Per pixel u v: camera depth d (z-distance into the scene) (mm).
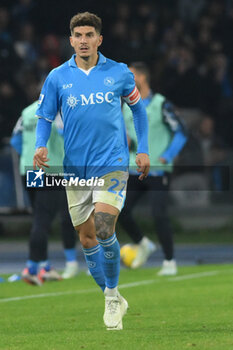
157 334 22500
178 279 38000
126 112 39281
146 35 75875
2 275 42125
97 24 23516
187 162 68312
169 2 82875
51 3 77625
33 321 26266
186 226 66750
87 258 24375
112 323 23312
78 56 23641
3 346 21109
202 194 68375
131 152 39594
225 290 33375
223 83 75938
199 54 76438
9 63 67062
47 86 23719
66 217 40062
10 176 60688
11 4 77812
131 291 33938
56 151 35719
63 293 34000
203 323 24797
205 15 79125
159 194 39750
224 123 73562
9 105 65438
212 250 53406
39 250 36562
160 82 72125
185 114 71625
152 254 52344
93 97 23422
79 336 22500
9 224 64812
